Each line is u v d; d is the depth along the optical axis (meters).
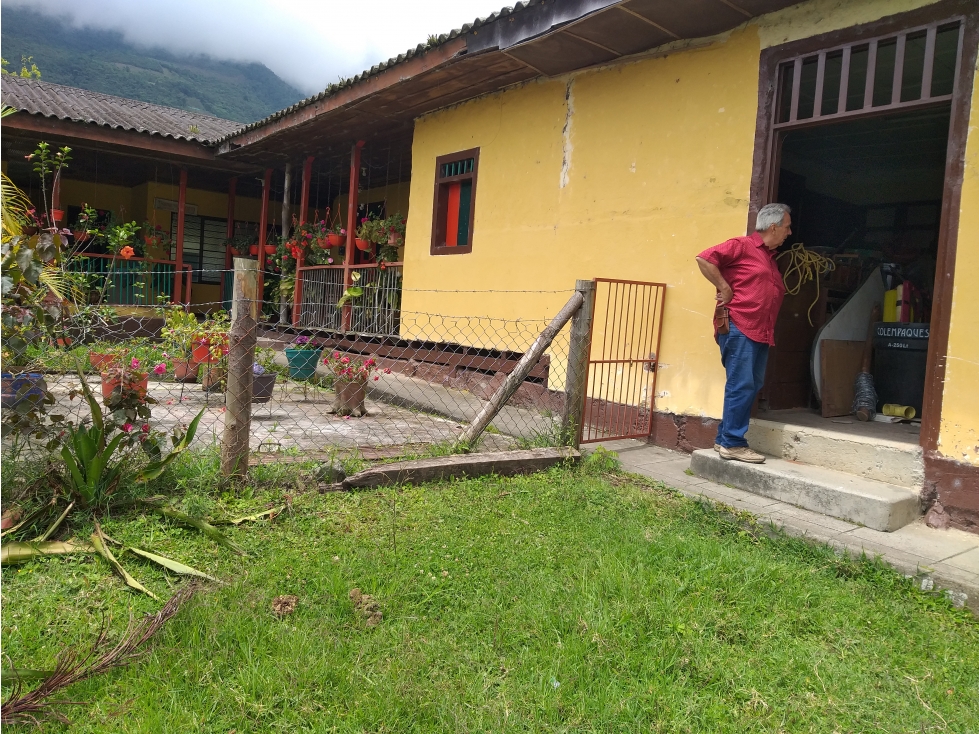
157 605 2.65
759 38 5.18
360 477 4.02
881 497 3.86
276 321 12.42
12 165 12.29
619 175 6.27
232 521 3.36
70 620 2.49
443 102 8.27
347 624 2.65
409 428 5.61
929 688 2.51
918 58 5.19
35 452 3.39
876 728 2.26
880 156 7.52
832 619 2.96
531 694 2.29
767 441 4.98
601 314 6.41
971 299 3.89
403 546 3.28
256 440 4.82
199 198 14.41
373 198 13.12
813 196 7.81
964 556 3.49
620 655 2.56
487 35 6.25
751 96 5.23
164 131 11.48
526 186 7.29
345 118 9.04
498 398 4.94
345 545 3.25
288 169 11.73
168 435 4.68
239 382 3.67
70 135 10.12
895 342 5.43
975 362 3.86
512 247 7.44
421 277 8.79
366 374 6.13
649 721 2.23
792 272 5.55
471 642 2.61
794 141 7.05
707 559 3.38
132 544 3.02
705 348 5.50
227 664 2.33
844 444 4.48
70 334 3.55
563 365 6.65
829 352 5.42
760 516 3.98
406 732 2.09
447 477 4.34
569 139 6.79
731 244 4.54
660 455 5.47
